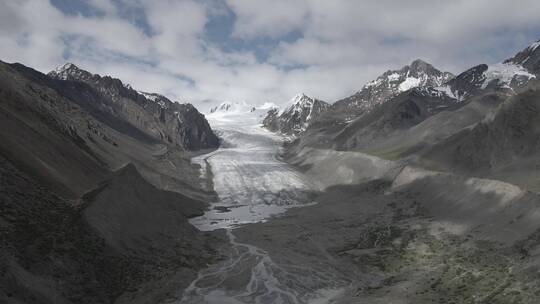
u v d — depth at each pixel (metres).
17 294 36.53
